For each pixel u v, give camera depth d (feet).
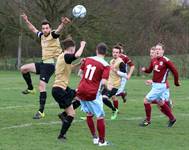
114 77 76.74
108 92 74.02
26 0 252.21
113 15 247.70
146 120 66.95
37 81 165.48
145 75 218.38
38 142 51.47
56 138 54.34
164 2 315.78
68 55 53.11
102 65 50.75
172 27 292.40
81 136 56.44
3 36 264.31
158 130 63.05
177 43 239.50
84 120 70.03
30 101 97.81
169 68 65.46
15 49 303.27
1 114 75.20
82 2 242.17
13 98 103.35
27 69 70.85
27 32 250.16
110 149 48.62
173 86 156.97
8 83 153.69
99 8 243.60
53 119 70.03
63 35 236.63
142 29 263.70
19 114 75.56
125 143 52.60
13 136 55.11
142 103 99.45
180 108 91.91
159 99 66.49
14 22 252.62
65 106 53.11
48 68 70.33
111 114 79.61
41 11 248.52
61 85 53.42
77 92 51.47
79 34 241.96
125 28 255.70
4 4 255.70
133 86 152.35
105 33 246.47
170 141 54.65
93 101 50.72
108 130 61.98
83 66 52.90
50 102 96.84
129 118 74.95
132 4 261.85
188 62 211.00
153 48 68.28
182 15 312.29
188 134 60.18
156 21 286.25
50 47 70.23
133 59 227.40
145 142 53.57
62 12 246.47
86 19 242.58
